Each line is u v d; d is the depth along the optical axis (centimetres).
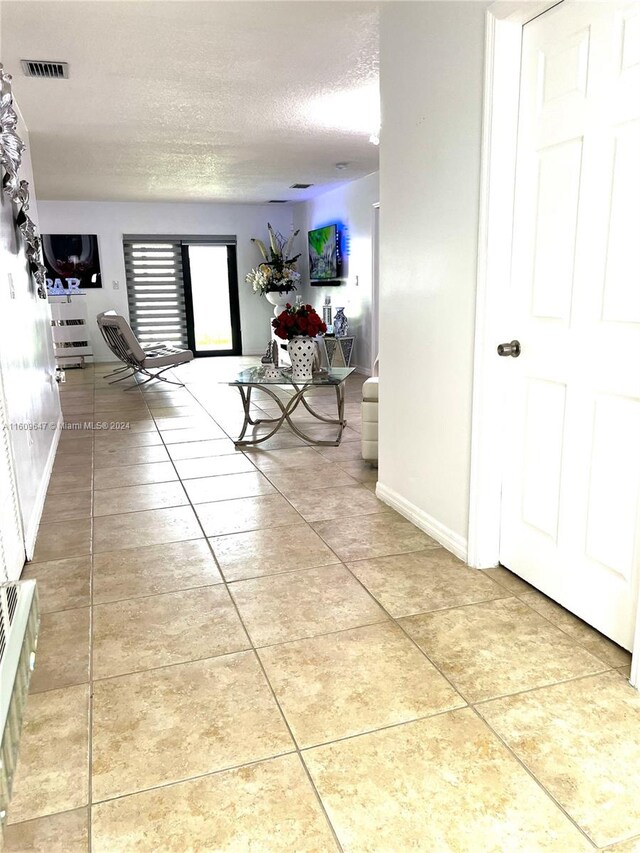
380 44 287
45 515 319
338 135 505
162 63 340
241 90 388
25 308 343
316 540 281
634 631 186
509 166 216
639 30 164
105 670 188
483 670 184
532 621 210
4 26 290
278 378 445
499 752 152
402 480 308
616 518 188
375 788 142
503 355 228
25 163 447
